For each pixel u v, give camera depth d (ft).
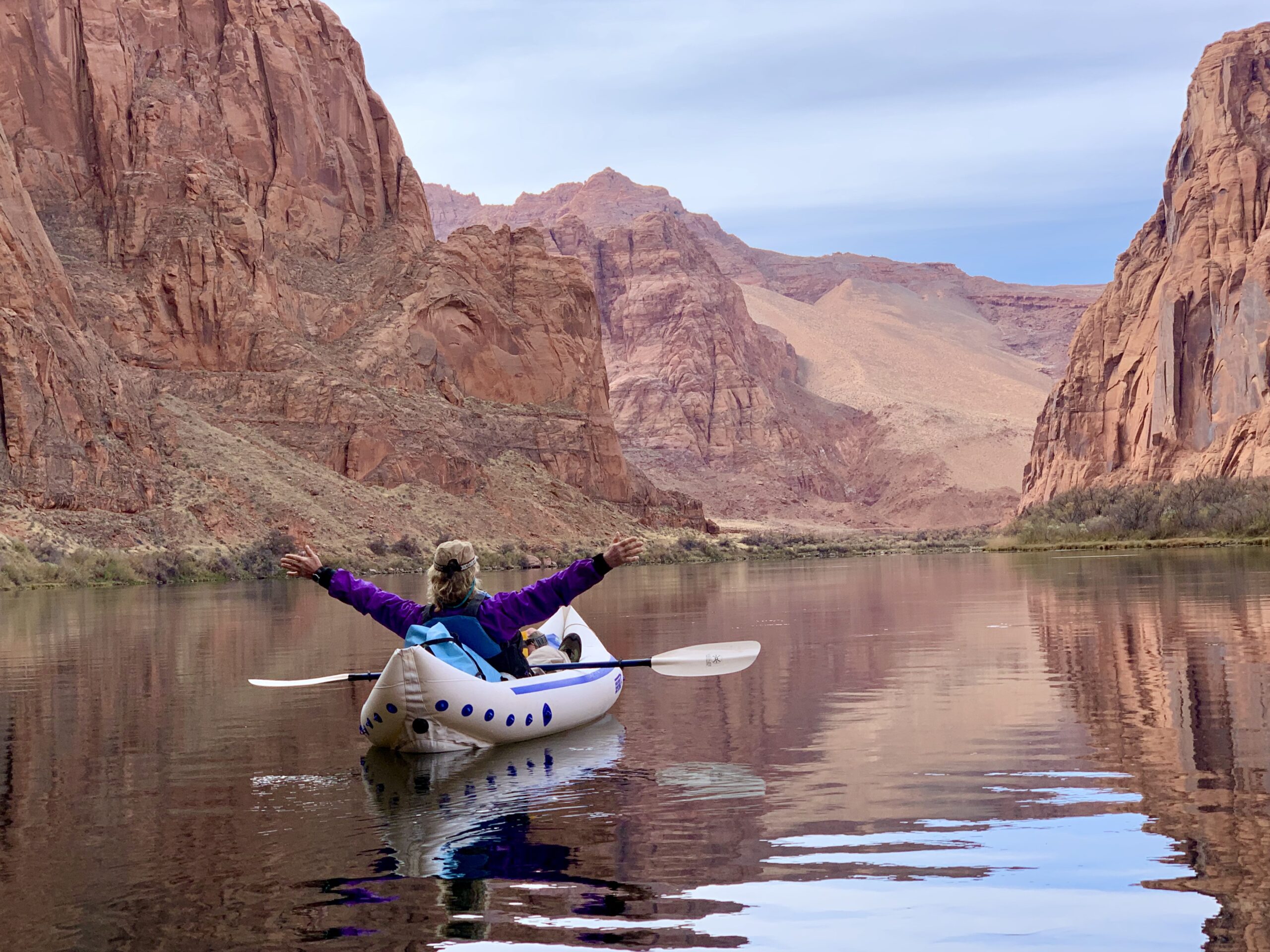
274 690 59.31
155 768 39.19
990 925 22.07
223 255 382.22
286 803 33.32
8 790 35.99
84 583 213.66
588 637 50.01
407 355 425.28
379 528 329.72
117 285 370.12
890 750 38.86
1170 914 22.25
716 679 59.72
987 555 352.69
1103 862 25.49
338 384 376.27
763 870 25.66
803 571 250.37
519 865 26.53
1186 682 52.37
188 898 24.68
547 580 41.45
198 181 394.32
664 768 36.88
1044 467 622.13
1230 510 332.19
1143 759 35.96
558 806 32.01
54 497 251.60
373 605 41.52
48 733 47.01
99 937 22.50
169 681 63.98
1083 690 51.34
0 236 278.26
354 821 30.91
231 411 356.18
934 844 27.27
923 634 82.89
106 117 403.54
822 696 52.49
